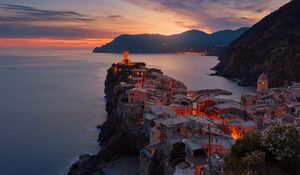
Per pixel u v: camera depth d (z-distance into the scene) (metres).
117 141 104.44
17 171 98.88
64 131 141.50
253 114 106.44
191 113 108.38
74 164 100.62
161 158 72.56
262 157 31.14
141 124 108.00
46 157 110.38
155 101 118.75
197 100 120.88
